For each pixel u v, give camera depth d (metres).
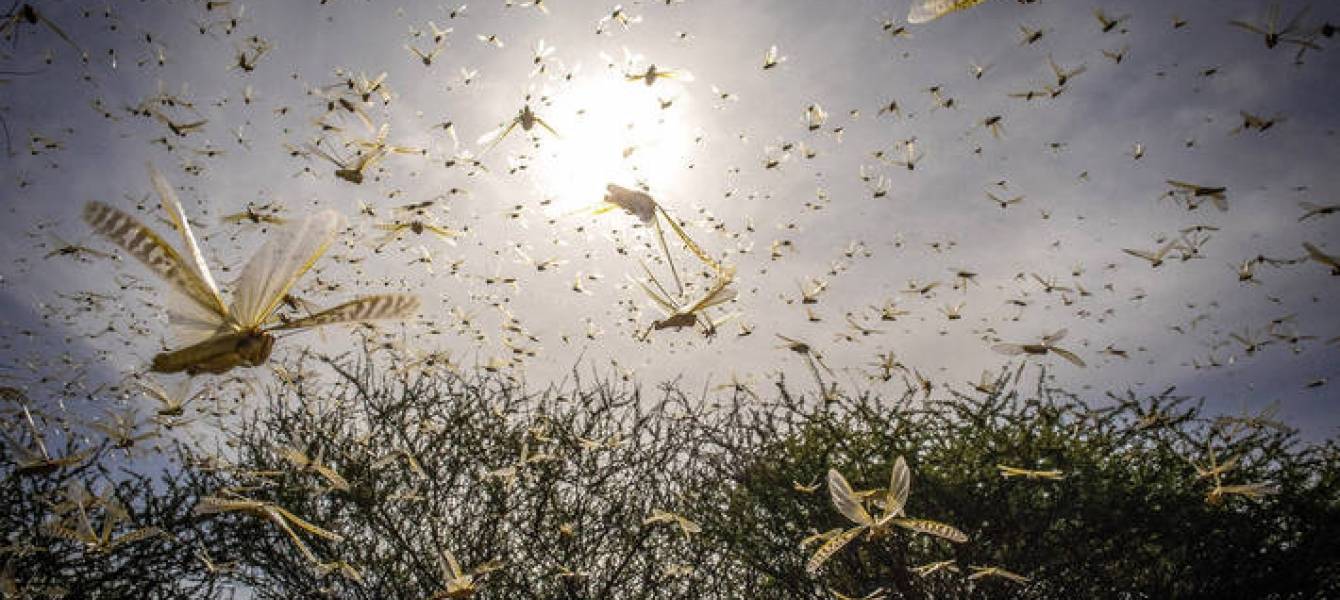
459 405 10.12
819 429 9.28
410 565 8.94
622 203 2.28
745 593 8.98
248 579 8.66
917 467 8.42
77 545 7.02
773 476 8.94
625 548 9.38
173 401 1.81
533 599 8.80
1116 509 7.73
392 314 1.08
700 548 9.02
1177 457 7.91
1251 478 7.82
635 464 9.74
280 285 1.08
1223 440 7.90
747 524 8.85
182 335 1.04
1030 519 7.99
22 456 2.55
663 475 9.88
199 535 7.96
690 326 2.28
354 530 9.16
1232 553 7.53
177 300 1.05
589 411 10.24
